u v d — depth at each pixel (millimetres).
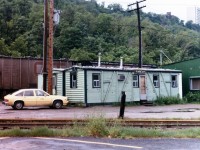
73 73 30750
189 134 12508
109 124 13922
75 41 79250
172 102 34188
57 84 32438
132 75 32875
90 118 13555
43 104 26203
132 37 89000
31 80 43094
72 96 30750
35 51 73625
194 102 36281
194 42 89375
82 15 87625
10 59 41906
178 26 122250
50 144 10250
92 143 10500
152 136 12281
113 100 31406
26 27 81250
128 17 103188
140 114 21000
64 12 86875
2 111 23562
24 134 12141
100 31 87312
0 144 10234
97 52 78875
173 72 35906
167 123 15602
